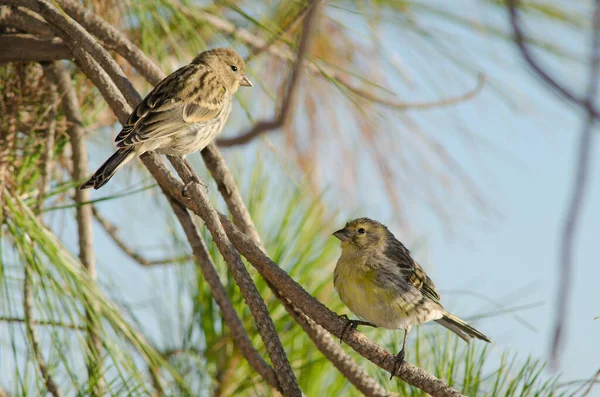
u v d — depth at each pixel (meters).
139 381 6.45
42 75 7.94
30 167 7.54
